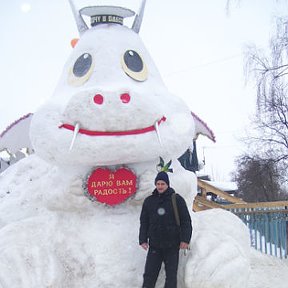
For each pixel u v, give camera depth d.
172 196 4.87
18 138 6.93
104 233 5.21
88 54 5.52
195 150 11.80
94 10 5.83
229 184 18.89
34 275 4.83
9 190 6.55
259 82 15.20
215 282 4.79
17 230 5.25
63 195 5.30
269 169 22.75
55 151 5.09
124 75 5.34
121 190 5.26
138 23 5.95
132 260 5.14
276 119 19.36
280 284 7.88
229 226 5.84
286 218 10.95
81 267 5.08
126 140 4.86
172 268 4.80
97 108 4.76
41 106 5.38
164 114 5.26
